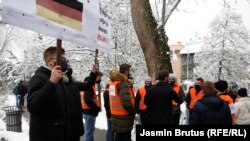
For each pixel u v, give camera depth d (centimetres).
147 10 951
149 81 749
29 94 317
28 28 261
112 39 1841
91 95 736
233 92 1017
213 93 520
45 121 325
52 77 297
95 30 375
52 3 291
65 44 1788
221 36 3447
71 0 322
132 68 1844
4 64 3447
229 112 513
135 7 950
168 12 1049
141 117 701
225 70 3428
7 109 1056
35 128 327
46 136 325
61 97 335
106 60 1814
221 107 509
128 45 1864
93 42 373
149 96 635
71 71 369
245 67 3494
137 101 703
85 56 1805
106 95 750
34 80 324
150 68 959
